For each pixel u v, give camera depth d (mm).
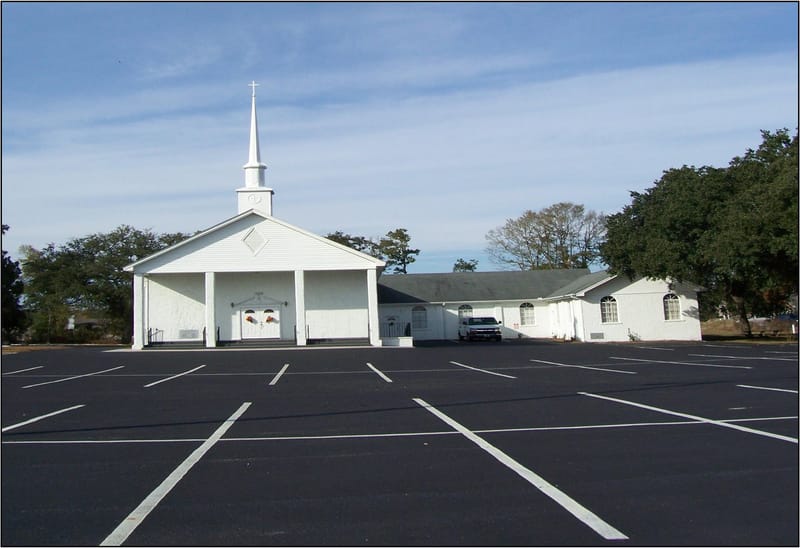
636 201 42062
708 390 14445
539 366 22516
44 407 13320
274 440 9500
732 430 9594
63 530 5582
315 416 11812
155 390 16484
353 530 5504
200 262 35531
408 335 47938
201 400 14383
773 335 44562
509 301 49000
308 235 35906
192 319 38438
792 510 5898
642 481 6898
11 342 48219
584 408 12102
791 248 29562
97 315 58656
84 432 10320
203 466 7875
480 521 5691
